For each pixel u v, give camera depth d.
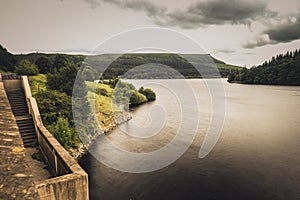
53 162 14.49
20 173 4.37
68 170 11.52
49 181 9.59
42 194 9.30
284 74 132.00
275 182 19.27
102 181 19.23
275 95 83.81
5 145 5.63
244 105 61.44
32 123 19.89
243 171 21.31
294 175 20.44
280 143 29.38
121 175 20.33
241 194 17.52
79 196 10.36
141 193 17.56
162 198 16.95
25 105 22.95
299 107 57.50
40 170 14.95
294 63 131.75
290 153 25.83
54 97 25.66
